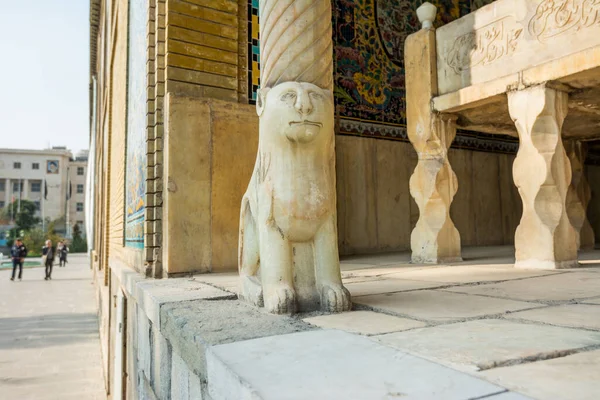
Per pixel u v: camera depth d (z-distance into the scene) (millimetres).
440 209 4820
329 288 2248
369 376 1215
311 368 1310
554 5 3766
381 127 7125
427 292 2721
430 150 4867
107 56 11484
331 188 2389
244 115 4559
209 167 4348
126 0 6668
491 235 8000
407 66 5086
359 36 7020
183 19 4410
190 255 4199
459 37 4617
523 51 3998
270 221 2307
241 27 4781
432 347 1492
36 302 14953
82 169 64125
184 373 2025
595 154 8312
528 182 3959
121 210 6676
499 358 1340
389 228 7051
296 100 2229
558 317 1929
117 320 5699
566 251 3887
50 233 47750
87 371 8086
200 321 2033
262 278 2330
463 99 4484
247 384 1197
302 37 2408
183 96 4324
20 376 7793
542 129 3883
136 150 5219
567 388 1082
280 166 2309
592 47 3469
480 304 2281
